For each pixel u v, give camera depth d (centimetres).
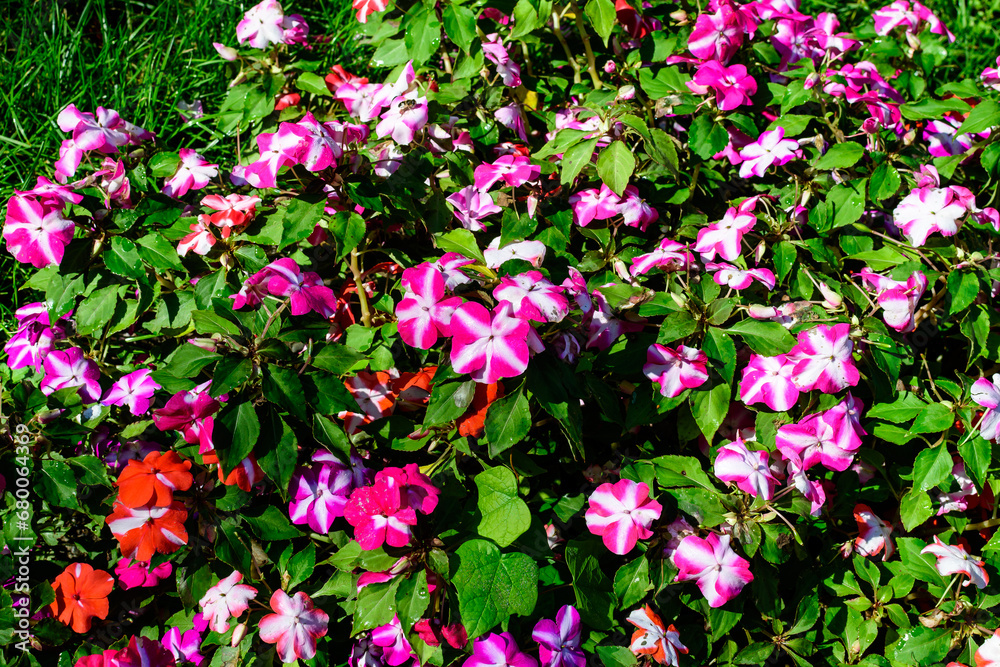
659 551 79
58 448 78
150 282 87
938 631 80
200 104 116
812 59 99
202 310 77
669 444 89
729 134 90
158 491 74
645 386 81
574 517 85
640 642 75
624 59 100
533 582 73
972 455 79
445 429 80
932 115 90
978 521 91
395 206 83
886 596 82
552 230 86
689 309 79
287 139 78
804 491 78
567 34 103
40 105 115
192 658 80
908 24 103
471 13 91
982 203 96
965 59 143
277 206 84
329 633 81
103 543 85
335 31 125
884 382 80
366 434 82
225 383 72
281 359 74
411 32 92
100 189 81
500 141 97
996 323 86
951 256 84
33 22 119
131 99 117
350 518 73
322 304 78
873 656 80
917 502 82
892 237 92
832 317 80
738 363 83
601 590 77
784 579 84
